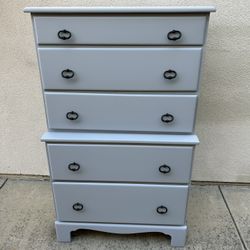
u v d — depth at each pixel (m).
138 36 1.03
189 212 1.62
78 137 1.20
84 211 1.35
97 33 1.03
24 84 1.66
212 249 1.38
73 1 1.47
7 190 1.82
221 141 1.74
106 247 1.40
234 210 1.64
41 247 1.40
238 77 1.57
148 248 1.40
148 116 1.17
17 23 1.52
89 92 1.15
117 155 1.22
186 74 1.08
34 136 1.81
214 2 1.42
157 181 1.27
